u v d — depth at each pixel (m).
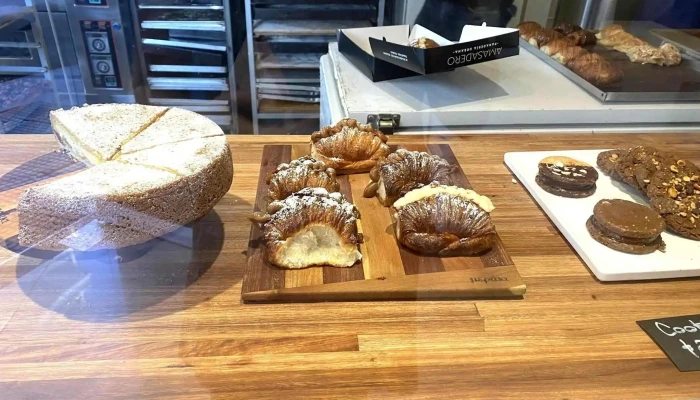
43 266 0.54
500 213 0.68
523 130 0.89
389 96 0.89
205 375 0.44
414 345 0.48
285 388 0.43
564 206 0.68
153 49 0.81
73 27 0.72
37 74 0.70
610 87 0.92
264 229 0.56
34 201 0.46
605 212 0.61
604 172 0.76
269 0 0.94
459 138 0.86
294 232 0.55
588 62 0.97
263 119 0.94
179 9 0.82
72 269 0.54
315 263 0.56
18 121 0.67
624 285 0.56
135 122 0.59
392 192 0.66
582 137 0.88
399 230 0.59
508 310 0.52
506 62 1.08
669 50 1.05
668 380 0.45
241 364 0.45
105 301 0.51
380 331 0.49
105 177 0.48
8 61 0.69
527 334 0.49
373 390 0.43
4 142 0.65
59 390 0.42
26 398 0.41
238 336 0.48
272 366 0.45
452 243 0.57
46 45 0.71
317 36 0.98
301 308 0.52
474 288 0.53
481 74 1.01
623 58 1.08
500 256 0.58
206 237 0.60
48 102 0.71
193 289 0.53
